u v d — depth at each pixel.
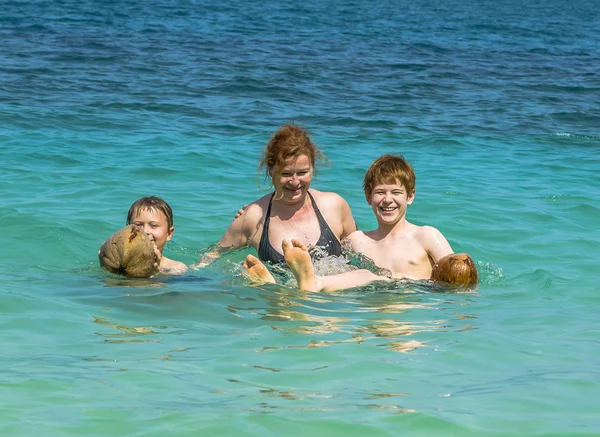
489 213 10.98
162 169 13.13
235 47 32.84
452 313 6.96
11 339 5.98
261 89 23.14
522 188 12.70
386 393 5.11
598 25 56.44
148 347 5.89
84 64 25.89
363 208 11.12
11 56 26.39
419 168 14.09
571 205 11.60
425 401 5.00
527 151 16.20
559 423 4.74
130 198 11.25
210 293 7.30
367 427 4.61
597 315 7.07
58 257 8.69
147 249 7.85
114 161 13.58
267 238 8.71
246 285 7.61
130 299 7.07
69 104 18.97
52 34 33.09
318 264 8.40
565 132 18.58
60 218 9.99
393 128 18.19
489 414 4.84
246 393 5.06
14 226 9.55
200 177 12.73
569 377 5.49
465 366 5.66
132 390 5.08
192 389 5.11
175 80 23.84
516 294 7.74
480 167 14.43
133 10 45.69
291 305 7.00
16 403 4.84
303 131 8.69
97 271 8.00
